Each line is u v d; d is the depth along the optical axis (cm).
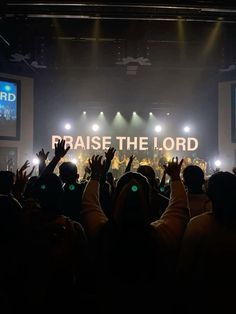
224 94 1609
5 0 952
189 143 2056
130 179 209
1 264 220
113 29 1140
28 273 225
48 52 1295
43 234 232
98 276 206
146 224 198
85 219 226
